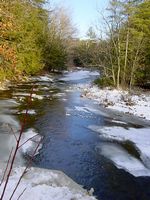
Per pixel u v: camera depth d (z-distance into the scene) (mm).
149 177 10039
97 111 20391
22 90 27453
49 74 47562
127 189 9055
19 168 8305
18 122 15719
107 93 28062
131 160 11547
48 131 14703
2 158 10539
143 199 8508
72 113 19234
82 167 10570
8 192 6633
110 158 11641
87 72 59188
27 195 6648
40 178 7695
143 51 31062
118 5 30766
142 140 14188
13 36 29625
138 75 31891
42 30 47156
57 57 52219
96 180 9562
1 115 16969
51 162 10820
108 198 8445
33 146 12242
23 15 30219
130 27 31484
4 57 14477
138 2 31891
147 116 19625
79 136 14273
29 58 38500
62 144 12914
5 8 14922
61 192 7059
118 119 18422
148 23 30625
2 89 27141
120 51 31766
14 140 12633
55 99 24188
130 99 24422
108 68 32062
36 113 18391
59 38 56469
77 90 30828
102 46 32656
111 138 14289
